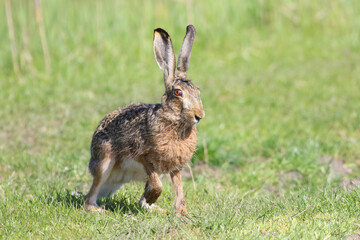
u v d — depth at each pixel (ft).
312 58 124.98
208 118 81.41
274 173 62.03
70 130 76.18
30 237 39.63
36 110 85.97
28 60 107.04
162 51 43.70
